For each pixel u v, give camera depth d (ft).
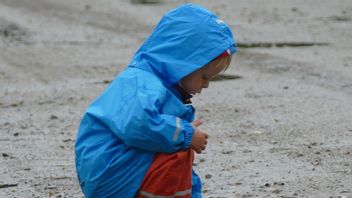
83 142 39.32
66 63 105.29
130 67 39.70
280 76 94.58
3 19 137.39
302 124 72.28
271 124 72.54
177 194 38.83
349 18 137.69
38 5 154.40
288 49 111.75
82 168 39.40
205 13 39.55
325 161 60.34
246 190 54.39
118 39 122.62
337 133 68.80
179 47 39.04
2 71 101.14
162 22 39.78
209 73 39.83
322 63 101.60
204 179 56.95
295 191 53.83
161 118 37.32
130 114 37.27
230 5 154.30
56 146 67.21
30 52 112.98
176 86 39.83
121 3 157.69
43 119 77.10
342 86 89.04
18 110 81.10
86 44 118.62
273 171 58.39
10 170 60.59
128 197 38.70
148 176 38.37
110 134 38.78
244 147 65.05
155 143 37.50
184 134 37.68
